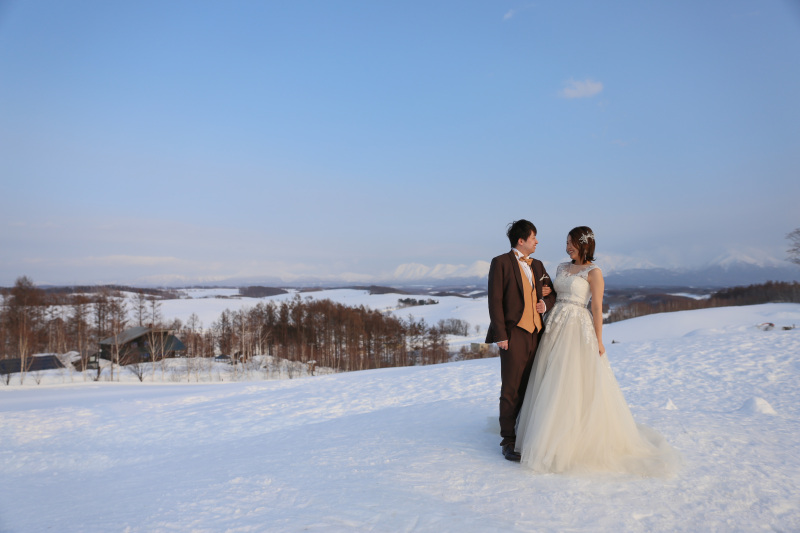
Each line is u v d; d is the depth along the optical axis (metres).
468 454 4.78
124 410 16.94
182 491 4.67
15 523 4.40
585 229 4.89
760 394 10.86
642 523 3.10
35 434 13.12
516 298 4.75
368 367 86.69
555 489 3.71
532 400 4.62
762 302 95.94
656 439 4.65
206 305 187.50
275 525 3.29
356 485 4.04
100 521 3.94
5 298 83.00
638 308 119.88
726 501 3.40
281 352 84.88
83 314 81.88
